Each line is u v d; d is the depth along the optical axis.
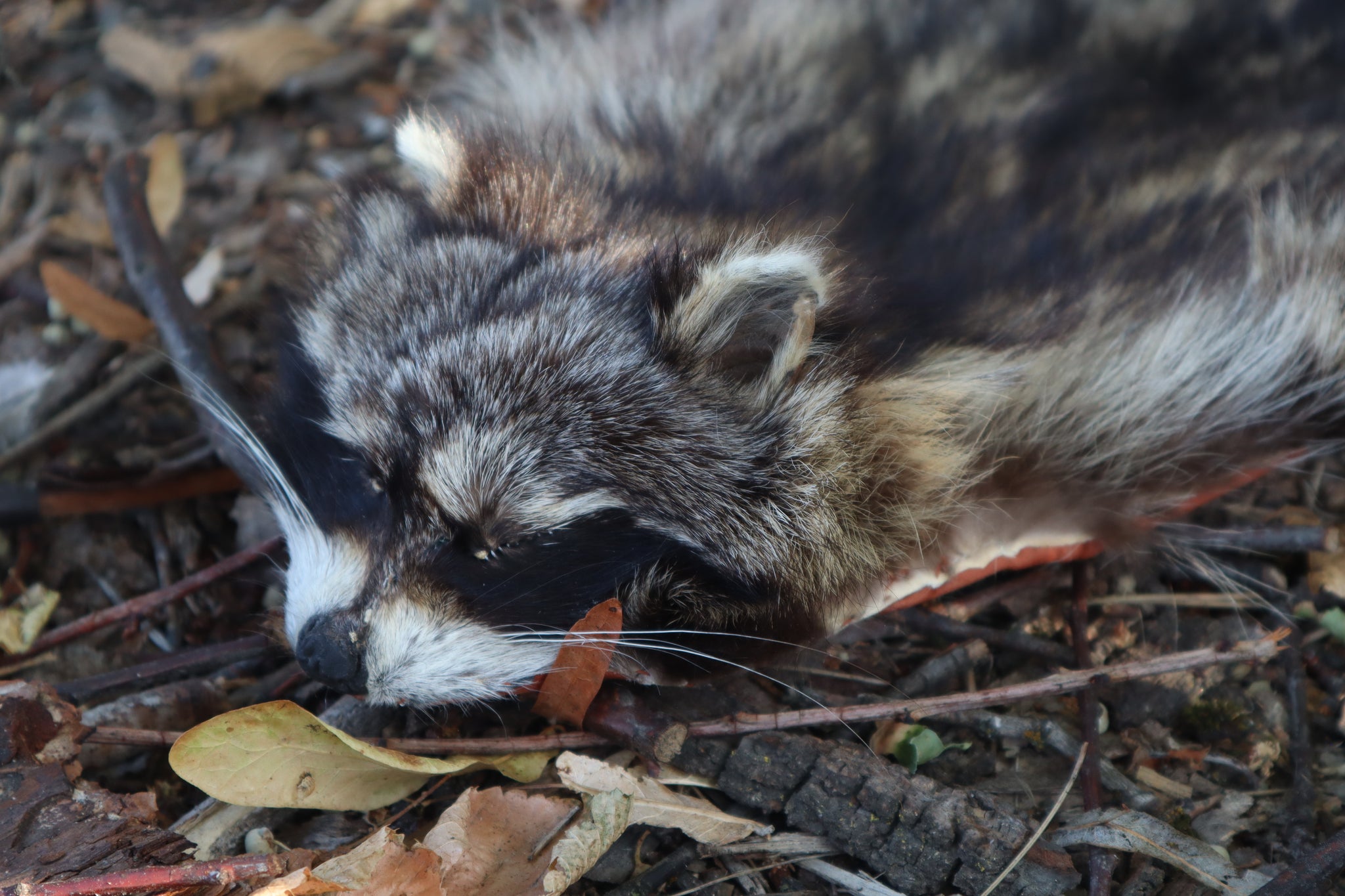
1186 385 3.85
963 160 4.15
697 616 3.45
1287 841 3.20
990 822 2.98
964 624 3.71
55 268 4.21
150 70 5.46
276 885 2.47
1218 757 3.42
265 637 3.65
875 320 3.34
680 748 3.13
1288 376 4.03
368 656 3.17
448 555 3.23
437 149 3.57
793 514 3.29
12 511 3.86
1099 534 3.79
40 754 2.82
